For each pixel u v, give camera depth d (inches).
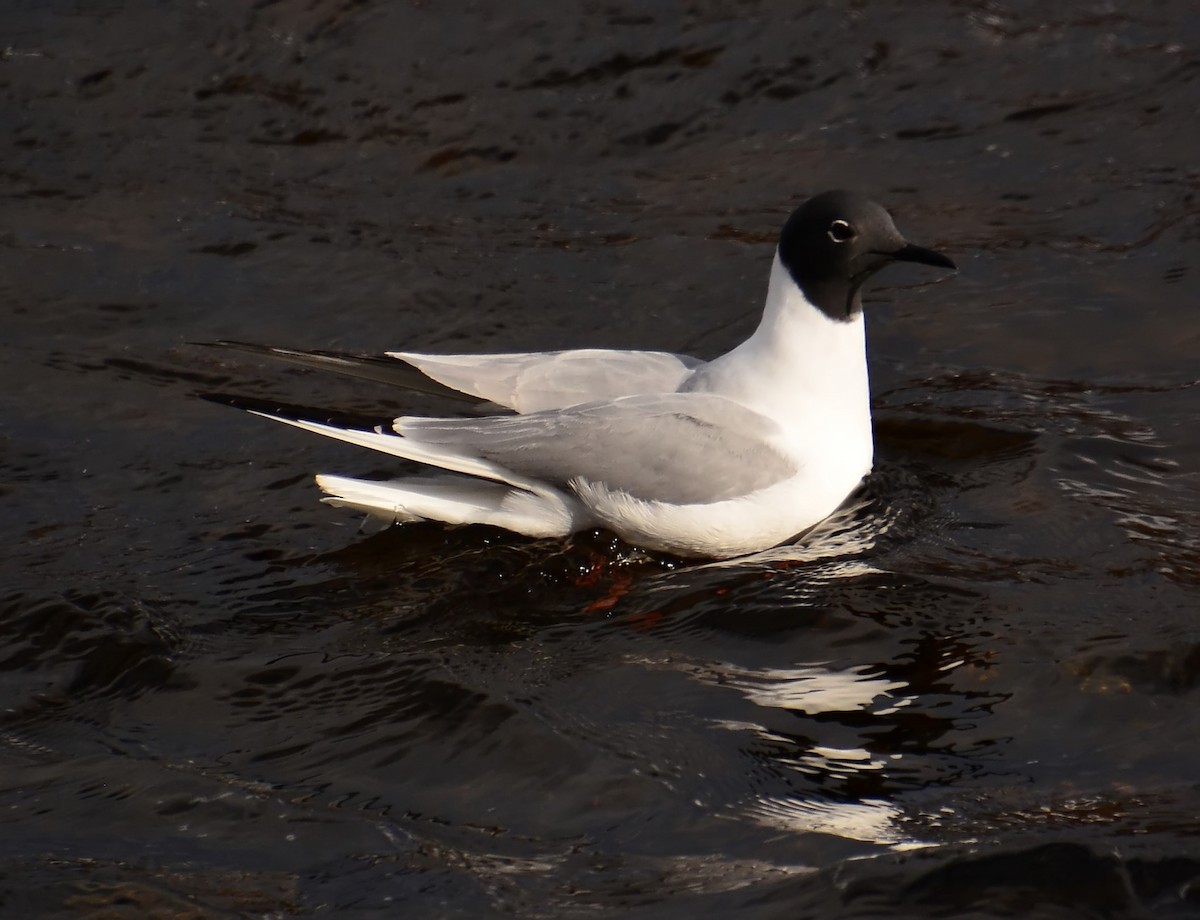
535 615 428.8
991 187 660.7
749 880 317.1
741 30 748.0
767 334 462.0
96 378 560.4
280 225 657.0
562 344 581.3
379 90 724.7
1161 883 308.8
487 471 450.0
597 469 444.5
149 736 381.1
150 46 745.6
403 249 642.2
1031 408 519.8
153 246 642.2
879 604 420.2
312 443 522.6
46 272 622.8
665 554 458.6
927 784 347.6
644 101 719.7
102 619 424.5
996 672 386.9
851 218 445.4
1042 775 347.9
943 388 538.0
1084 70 722.8
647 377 468.8
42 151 698.2
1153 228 625.0
